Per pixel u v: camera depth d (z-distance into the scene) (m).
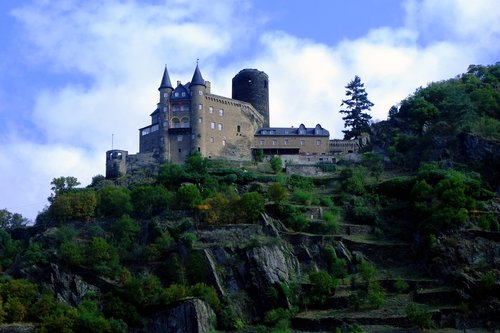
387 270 123.62
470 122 161.38
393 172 160.00
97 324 109.69
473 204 129.62
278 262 121.88
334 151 187.75
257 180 153.00
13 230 149.50
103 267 125.25
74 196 143.38
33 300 120.06
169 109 177.62
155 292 117.69
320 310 115.88
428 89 188.50
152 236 131.62
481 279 112.62
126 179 165.25
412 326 106.94
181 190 137.75
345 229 132.88
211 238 127.88
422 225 127.81
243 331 112.38
